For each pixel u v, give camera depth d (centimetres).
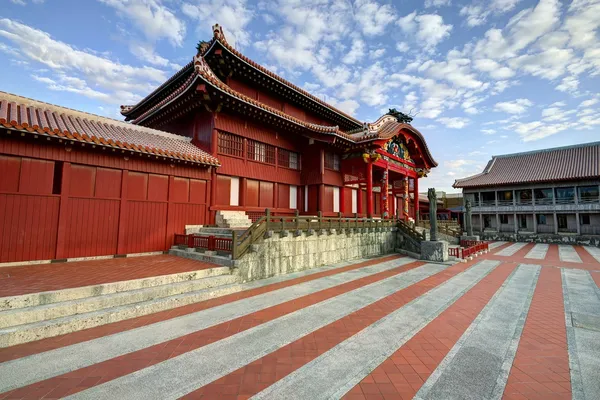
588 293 950
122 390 371
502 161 4303
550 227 3453
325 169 1914
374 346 520
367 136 1861
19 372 405
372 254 1742
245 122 1558
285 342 529
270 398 362
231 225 1362
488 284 1055
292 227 1193
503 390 389
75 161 1016
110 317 600
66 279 726
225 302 762
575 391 390
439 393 379
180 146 1370
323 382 400
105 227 1085
